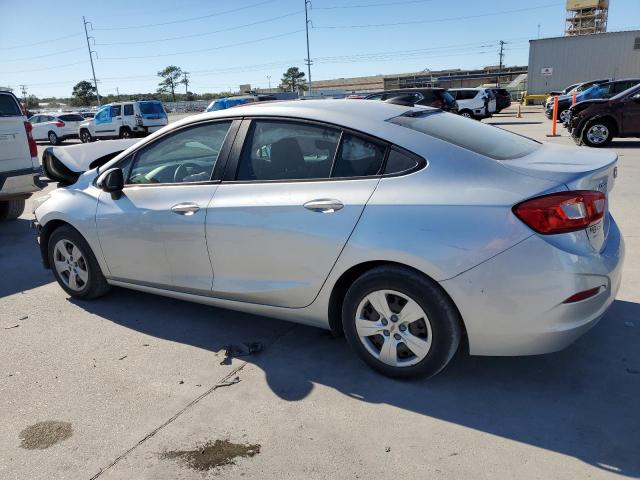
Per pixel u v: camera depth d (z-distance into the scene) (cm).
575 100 1886
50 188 1094
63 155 543
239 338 376
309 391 305
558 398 286
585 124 1289
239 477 241
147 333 390
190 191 358
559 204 256
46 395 313
